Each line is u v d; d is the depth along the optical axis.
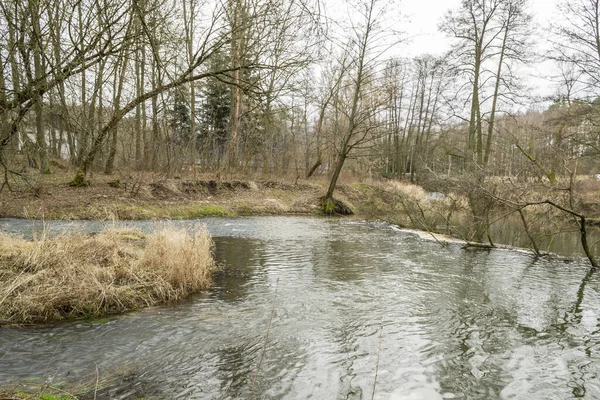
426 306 7.20
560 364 5.14
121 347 5.13
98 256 7.83
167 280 7.50
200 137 28.23
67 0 6.56
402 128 41.34
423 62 35.09
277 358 5.01
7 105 6.61
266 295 7.55
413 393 4.32
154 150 21.69
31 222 12.75
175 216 16.97
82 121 8.55
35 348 4.96
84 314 6.14
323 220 20.25
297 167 29.95
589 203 14.60
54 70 6.59
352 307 7.02
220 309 6.73
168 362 4.79
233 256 10.84
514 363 5.12
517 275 9.70
